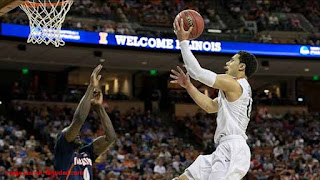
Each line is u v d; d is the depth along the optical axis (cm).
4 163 1659
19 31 1953
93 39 2091
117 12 2508
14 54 2212
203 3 2892
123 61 2408
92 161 465
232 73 506
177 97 2773
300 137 2469
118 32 2214
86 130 2112
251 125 2577
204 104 508
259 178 1933
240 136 484
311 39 2502
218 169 472
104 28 2231
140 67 2558
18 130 2064
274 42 2422
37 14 735
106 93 2791
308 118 2747
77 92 2653
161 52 2200
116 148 2036
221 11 2862
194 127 2494
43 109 2355
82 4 2447
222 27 2634
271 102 2852
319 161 2223
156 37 2194
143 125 2442
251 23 2706
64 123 2200
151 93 2819
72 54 2233
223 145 482
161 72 2722
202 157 497
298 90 2962
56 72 2705
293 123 2659
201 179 486
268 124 2606
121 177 1734
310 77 2888
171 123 2606
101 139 467
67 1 741
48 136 2059
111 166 1805
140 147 2111
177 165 1912
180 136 2455
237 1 2961
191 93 509
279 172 2003
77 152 452
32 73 2680
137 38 2158
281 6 2992
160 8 2702
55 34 743
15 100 2452
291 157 2203
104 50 2153
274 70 2653
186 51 485
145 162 1925
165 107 2772
